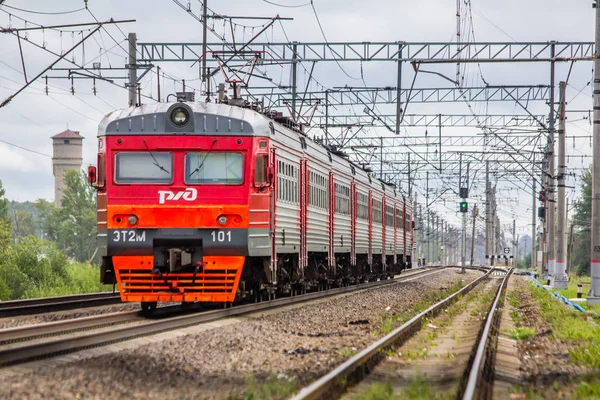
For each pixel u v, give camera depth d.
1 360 26.73
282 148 50.72
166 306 52.47
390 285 95.56
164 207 44.88
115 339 33.53
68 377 24.70
